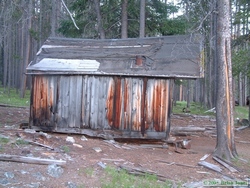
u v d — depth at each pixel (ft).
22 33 115.75
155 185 22.80
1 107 66.33
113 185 21.52
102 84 37.24
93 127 37.17
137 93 36.63
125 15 65.67
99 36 70.59
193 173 26.96
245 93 137.59
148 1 66.85
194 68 36.60
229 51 32.22
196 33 42.34
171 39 43.21
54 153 27.25
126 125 36.68
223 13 32.07
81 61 39.11
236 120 67.51
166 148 35.83
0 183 19.34
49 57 40.81
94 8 67.67
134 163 28.09
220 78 32.24
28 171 21.97
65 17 67.82
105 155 29.60
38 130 38.22
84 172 23.47
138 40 44.47
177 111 86.12
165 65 37.35
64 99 37.78
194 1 44.47
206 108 96.17
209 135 48.83
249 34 57.41
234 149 32.60
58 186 20.49
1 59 148.36
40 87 38.37
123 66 37.68
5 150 25.75
